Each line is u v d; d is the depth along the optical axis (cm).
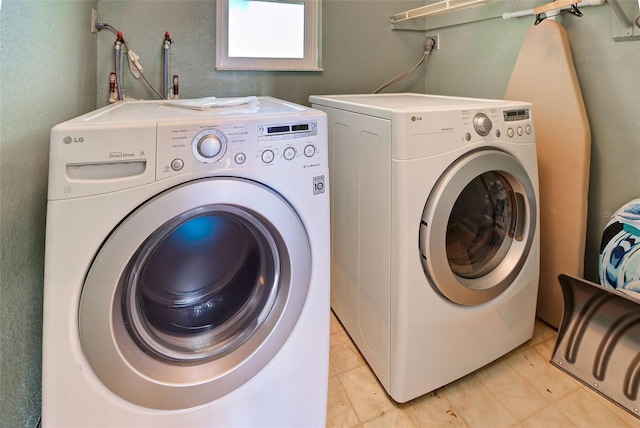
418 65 228
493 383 136
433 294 120
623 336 130
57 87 106
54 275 74
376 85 219
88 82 145
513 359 147
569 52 146
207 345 96
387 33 216
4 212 77
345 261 152
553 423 119
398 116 108
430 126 110
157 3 166
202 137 81
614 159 140
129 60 165
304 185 94
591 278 153
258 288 105
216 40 179
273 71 194
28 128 87
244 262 105
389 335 123
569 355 141
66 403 79
